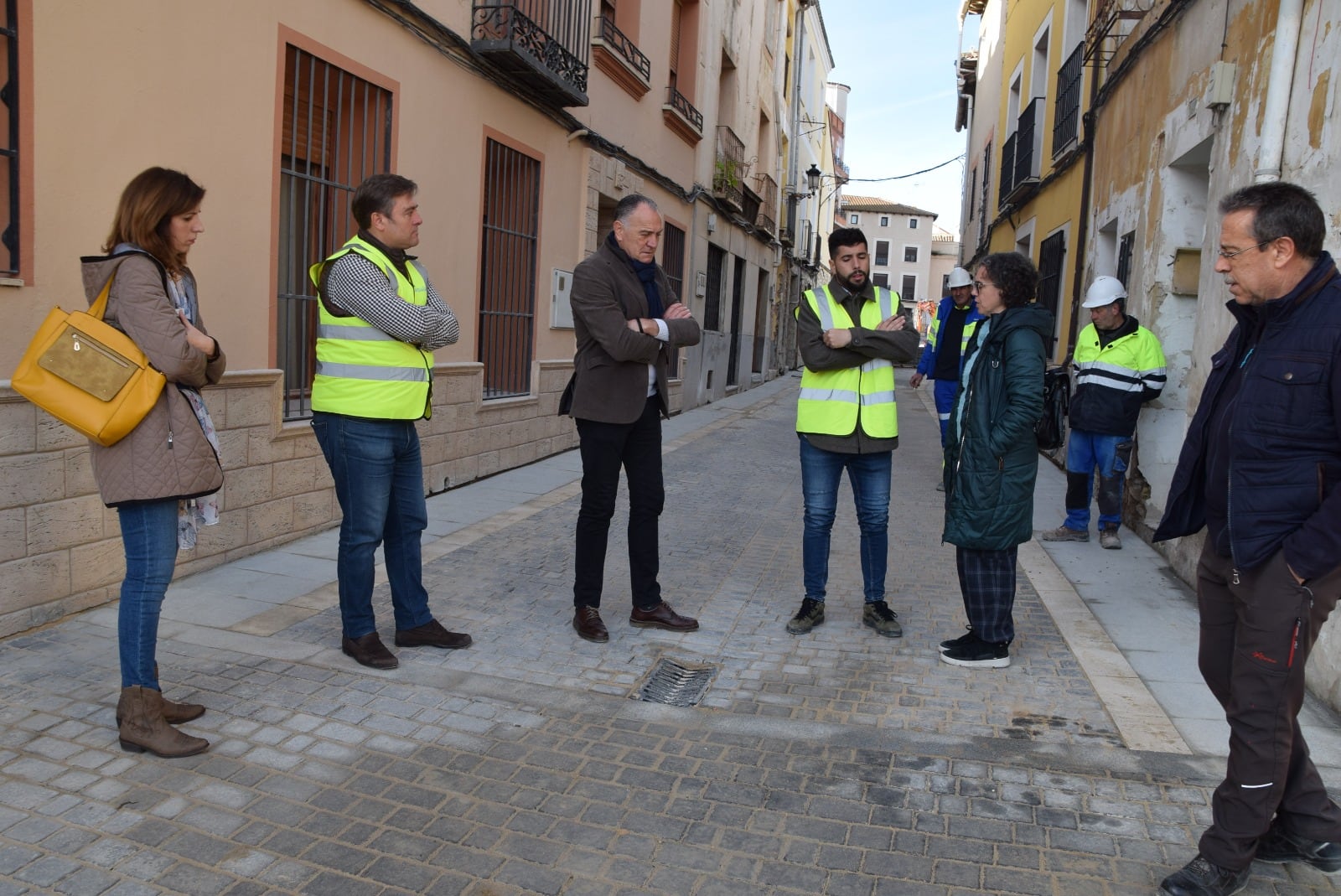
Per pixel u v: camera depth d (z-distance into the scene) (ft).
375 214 11.84
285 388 18.86
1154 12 23.58
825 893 7.93
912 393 66.69
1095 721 11.48
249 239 16.87
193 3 15.19
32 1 12.49
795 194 82.84
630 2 35.86
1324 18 13.82
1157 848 8.68
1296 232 7.08
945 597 16.70
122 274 9.38
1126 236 25.66
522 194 28.68
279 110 17.40
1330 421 7.06
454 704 11.50
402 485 12.94
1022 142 43.60
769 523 22.43
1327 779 9.77
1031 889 8.05
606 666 13.03
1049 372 20.72
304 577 16.28
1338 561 6.96
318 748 10.21
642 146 38.45
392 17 20.65
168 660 12.30
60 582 13.53
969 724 11.35
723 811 9.20
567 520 21.76
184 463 9.66
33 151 12.66
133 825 8.57
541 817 9.00
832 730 11.10
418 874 8.03
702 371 50.75
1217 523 8.07
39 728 10.27
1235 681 7.70
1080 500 20.74
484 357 27.12
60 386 9.17
